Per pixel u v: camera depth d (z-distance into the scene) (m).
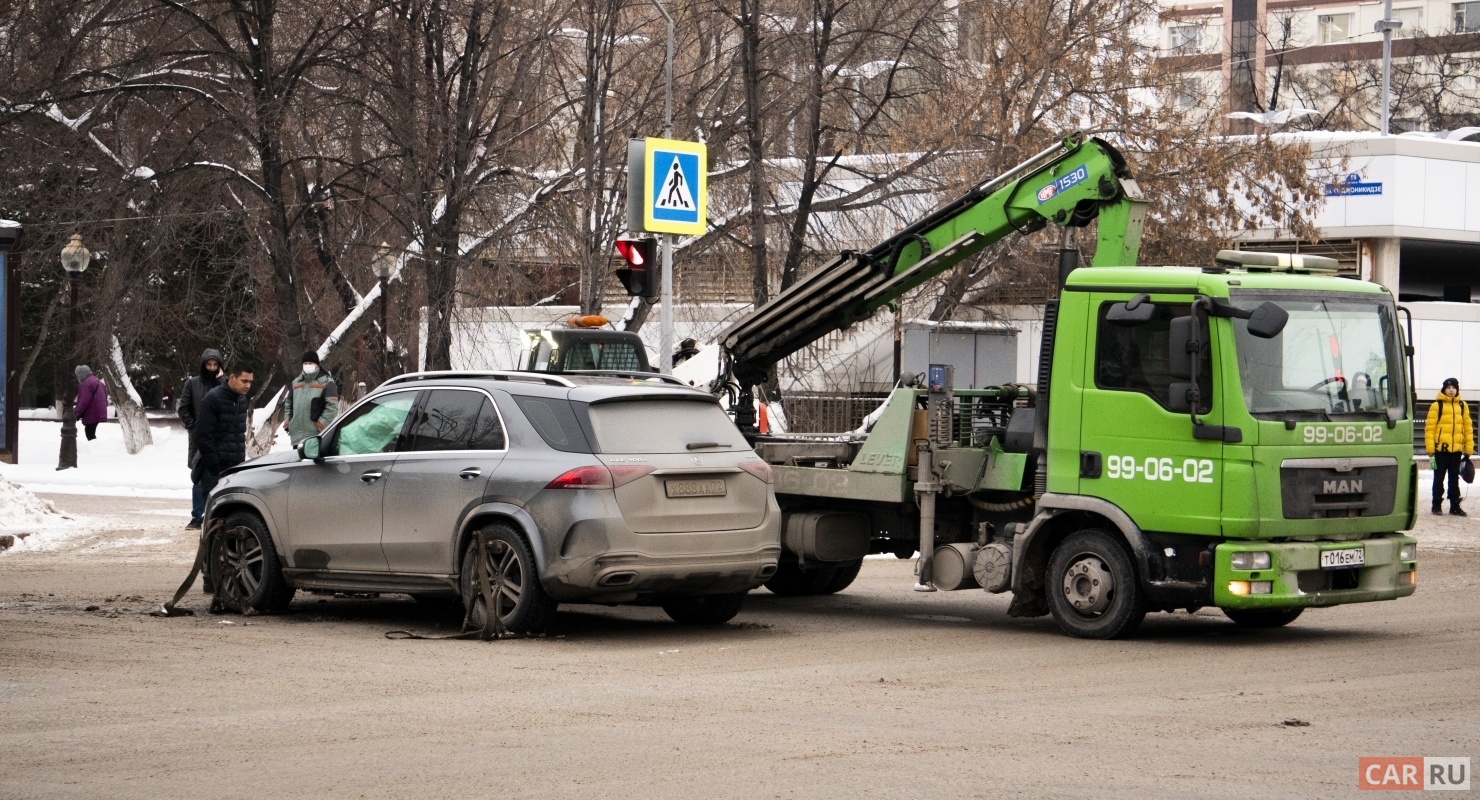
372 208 42.62
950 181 42.94
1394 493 15.98
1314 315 15.57
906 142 44.31
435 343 41.25
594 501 14.77
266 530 17.20
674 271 44.97
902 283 19.45
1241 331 15.10
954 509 17.62
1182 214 44.88
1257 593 14.97
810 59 43.91
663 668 13.70
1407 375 16.41
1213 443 15.02
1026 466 16.70
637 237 24.84
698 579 15.30
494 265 43.19
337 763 9.70
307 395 29.64
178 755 9.91
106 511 30.92
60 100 41.97
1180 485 15.20
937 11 44.69
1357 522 15.62
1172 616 18.34
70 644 14.66
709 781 9.21
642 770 9.50
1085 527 16.25
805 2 44.31
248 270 46.16
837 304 20.12
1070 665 14.04
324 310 50.69
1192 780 9.26
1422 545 28.06
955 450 17.03
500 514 15.23
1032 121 43.97
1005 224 18.41
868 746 10.23
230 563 17.53
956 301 44.84
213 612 17.50
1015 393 17.89
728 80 45.19
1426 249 59.00
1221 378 14.98
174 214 42.88
